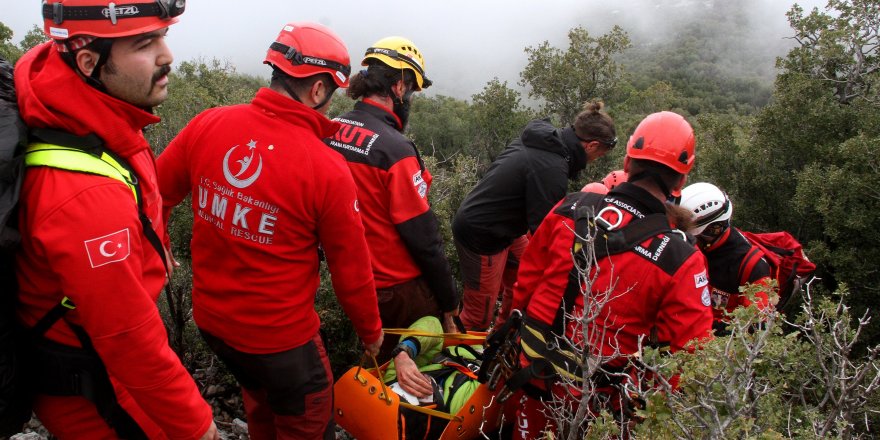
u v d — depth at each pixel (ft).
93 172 4.78
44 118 4.63
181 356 11.68
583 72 32.35
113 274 4.77
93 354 5.25
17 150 4.51
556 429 8.77
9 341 4.90
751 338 6.05
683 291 7.55
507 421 10.59
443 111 61.26
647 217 7.88
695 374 6.07
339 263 7.42
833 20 21.54
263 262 6.99
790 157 20.13
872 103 19.61
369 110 10.01
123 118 5.02
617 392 8.35
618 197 8.15
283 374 7.44
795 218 18.90
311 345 7.76
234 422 11.09
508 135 32.22
